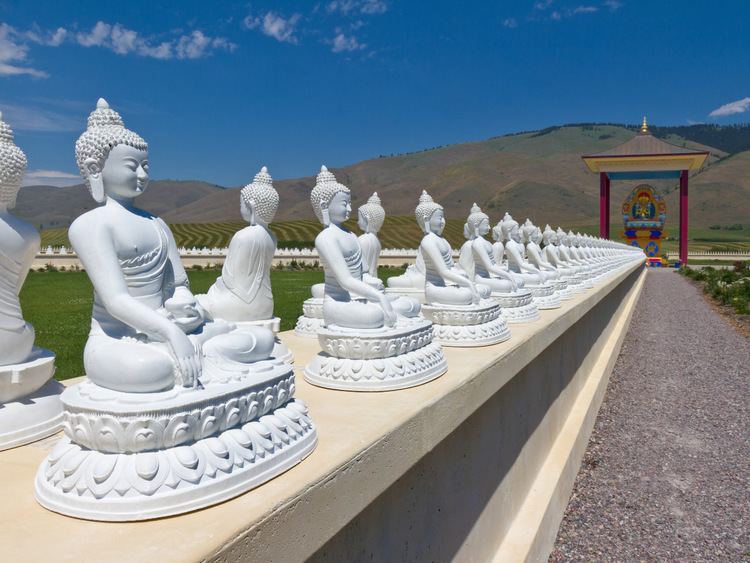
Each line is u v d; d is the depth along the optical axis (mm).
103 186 2703
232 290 4660
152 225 2822
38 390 3189
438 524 3416
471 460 3918
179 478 1978
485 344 4738
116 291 2438
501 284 6242
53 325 9586
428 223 5508
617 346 12195
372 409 3080
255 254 4629
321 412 3055
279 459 2271
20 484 2365
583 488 6371
